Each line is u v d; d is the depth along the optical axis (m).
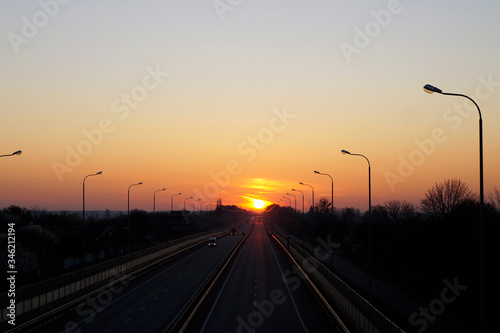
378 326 25.28
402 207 118.44
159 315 35.97
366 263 75.00
